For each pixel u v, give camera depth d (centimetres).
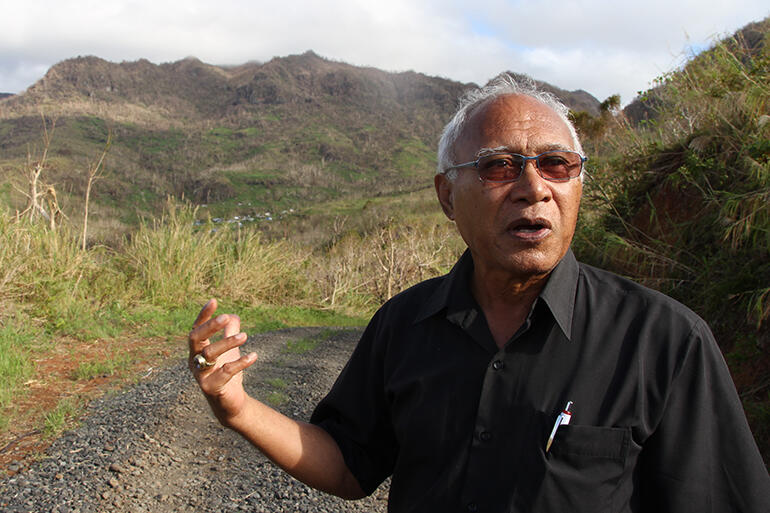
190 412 431
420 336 126
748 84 482
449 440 115
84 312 681
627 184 577
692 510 101
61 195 853
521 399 109
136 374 525
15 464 337
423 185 15625
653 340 107
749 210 395
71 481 320
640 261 503
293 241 1369
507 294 122
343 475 133
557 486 103
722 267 418
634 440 104
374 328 140
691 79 555
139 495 313
